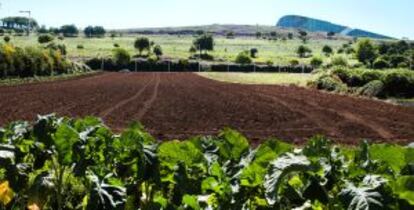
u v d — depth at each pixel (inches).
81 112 969.5
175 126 811.4
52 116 235.3
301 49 6067.9
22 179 227.9
